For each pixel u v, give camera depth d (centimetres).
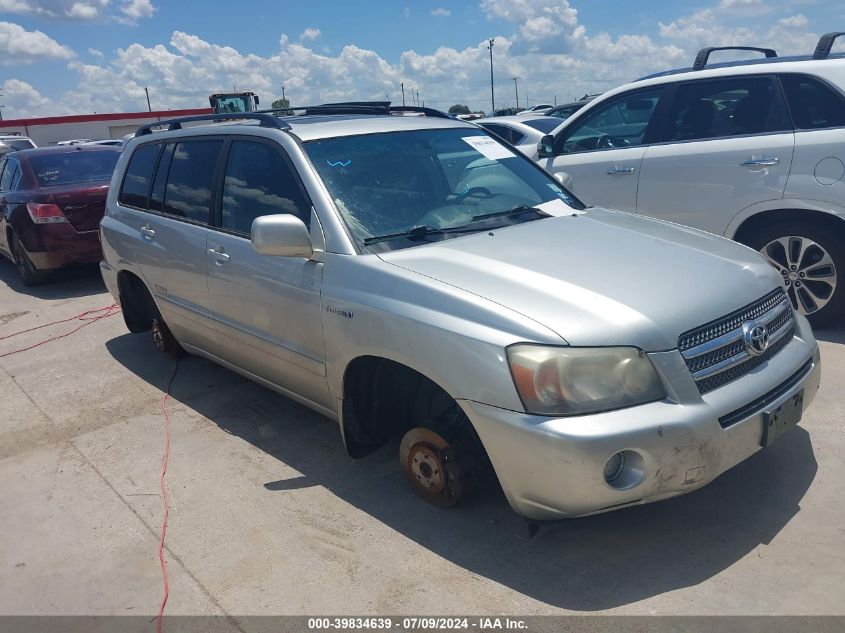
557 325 263
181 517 340
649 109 578
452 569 288
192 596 284
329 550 306
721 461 269
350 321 320
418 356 291
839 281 498
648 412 256
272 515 336
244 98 2431
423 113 470
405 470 337
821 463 343
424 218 357
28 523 346
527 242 335
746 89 526
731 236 536
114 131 4469
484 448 288
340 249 334
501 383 264
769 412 281
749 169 513
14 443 435
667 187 559
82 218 788
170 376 527
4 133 4178
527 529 309
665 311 272
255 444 410
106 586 295
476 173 405
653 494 262
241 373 445
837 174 478
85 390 511
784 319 320
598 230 358
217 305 422
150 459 400
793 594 259
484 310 277
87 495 367
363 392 349
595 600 264
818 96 493
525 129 948
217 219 421
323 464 381
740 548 287
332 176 361
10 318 725
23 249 806
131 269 516
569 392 256
